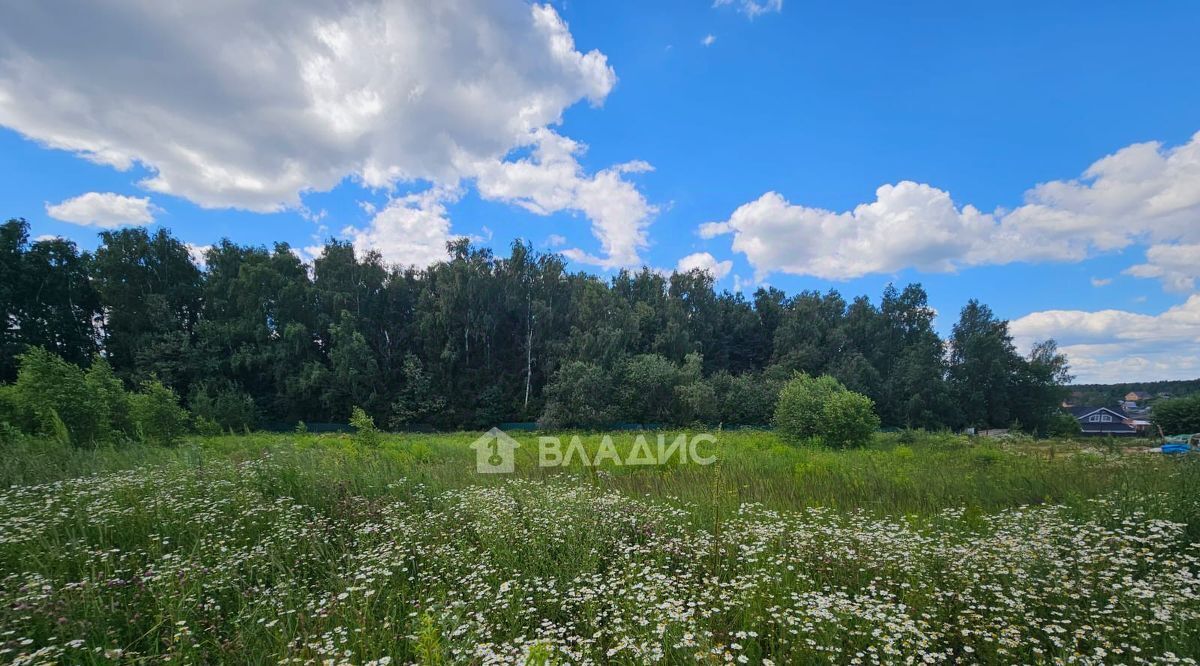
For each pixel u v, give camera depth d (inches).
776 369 2266.2
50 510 245.6
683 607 169.0
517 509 276.7
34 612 151.7
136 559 201.0
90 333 1915.6
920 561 195.3
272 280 1932.8
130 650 152.6
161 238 1945.1
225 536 229.0
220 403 1562.5
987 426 2486.5
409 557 218.4
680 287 2797.7
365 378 1797.5
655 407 1791.3
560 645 147.0
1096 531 210.1
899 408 2289.6
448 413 1854.1
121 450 466.9
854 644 143.3
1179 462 396.8
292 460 361.1
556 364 2004.2
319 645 140.6
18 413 526.0
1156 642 139.5
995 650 142.9
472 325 2053.4
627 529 255.9
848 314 2871.6
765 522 258.7
